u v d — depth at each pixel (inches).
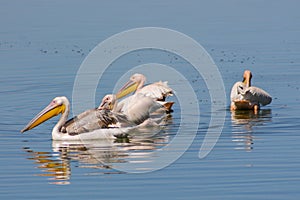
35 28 1244.5
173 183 490.0
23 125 671.8
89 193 472.4
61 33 1182.3
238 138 603.2
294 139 593.9
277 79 855.1
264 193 462.9
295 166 517.7
